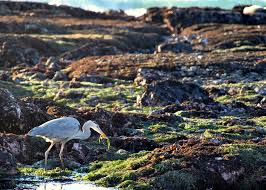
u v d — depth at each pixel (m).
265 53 56.19
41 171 18.14
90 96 33.75
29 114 22.06
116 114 25.31
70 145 19.98
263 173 17.41
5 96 22.05
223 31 77.50
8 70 46.00
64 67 47.56
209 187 16.70
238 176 17.19
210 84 40.56
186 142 19.41
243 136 23.75
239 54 55.22
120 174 17.08
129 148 21.09
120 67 45.56
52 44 57.31
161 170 16.86
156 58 51.19
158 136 23.33
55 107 24.50
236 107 31.62
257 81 42.16
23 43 53.84
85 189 16.36
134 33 73.12
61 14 93.75
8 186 16.55
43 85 37.97
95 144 21.20
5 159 17.36
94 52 56.16
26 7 95.25
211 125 26.36
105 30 75.19
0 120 21.48
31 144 19.73
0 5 92.38
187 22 90.25
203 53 58.56
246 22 91.00
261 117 29.69
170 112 30.27
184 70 44.81
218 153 17.75
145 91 33.16
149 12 99.00
